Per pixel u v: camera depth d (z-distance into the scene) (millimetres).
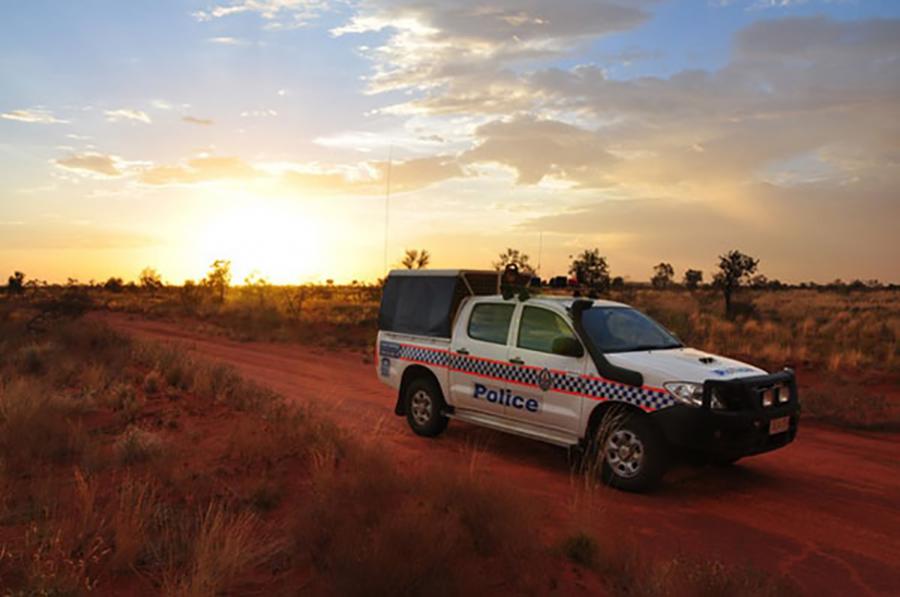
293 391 13266
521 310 8508
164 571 4453
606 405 7414
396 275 10242
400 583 4027
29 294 38500
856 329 26375
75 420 8484
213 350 20688
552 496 6871
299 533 4859
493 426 8570
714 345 19984
